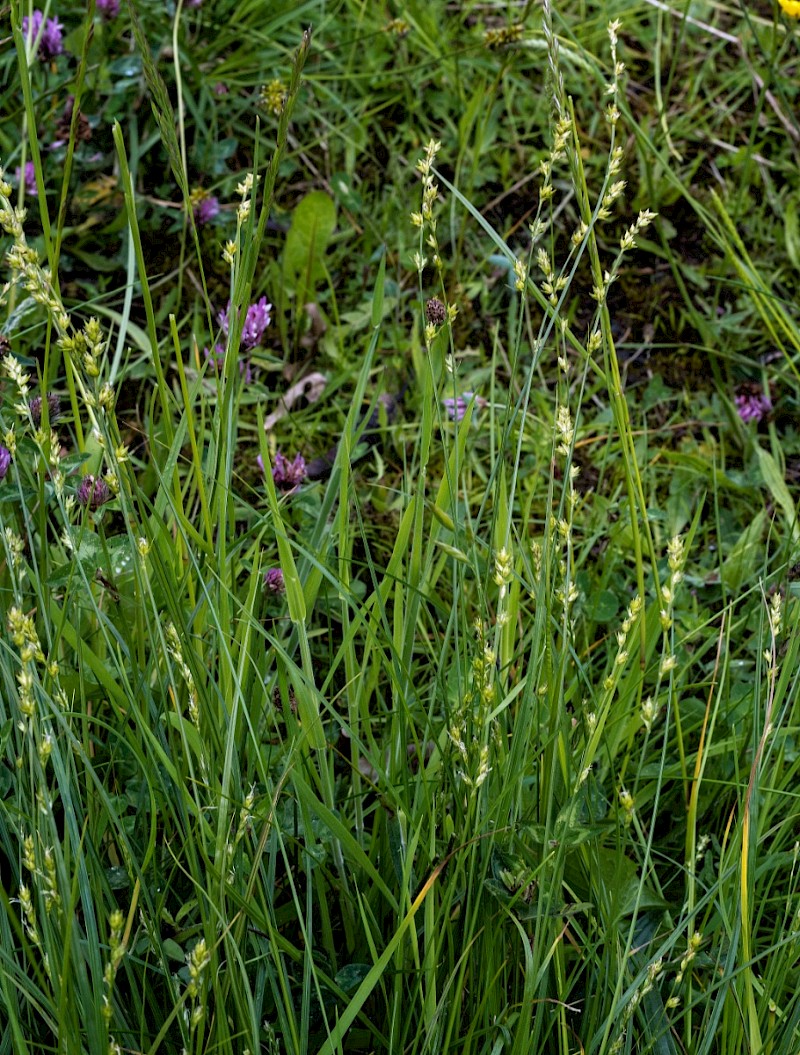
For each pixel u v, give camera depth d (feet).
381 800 5.57
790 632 6.18
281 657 5.21
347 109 10.92
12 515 5.90
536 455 8.43
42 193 4.68
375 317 5.56
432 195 4.89
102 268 9.71
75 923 4.55
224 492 5.08
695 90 11.93
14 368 4.56
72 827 4.40
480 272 10.46
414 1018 5.13
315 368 9.53
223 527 5.12
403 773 5.13
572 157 4.96
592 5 12.48
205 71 10.82
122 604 5.50
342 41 11.50
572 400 9.76
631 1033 4.87
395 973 4.77
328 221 9.36
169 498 5.14
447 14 12.28
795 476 9.45
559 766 5.14
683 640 6.14
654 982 5.14
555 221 10.91
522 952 5.13
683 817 6.43
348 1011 4.50
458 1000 4.68
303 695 4.96
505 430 5.23
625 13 12.26
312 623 7.38
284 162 10.78
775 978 5.04
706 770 6.45
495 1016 4.96
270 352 9.60
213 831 4.99
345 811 5.81
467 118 10.37
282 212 10.44
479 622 4.95
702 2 12.60
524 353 10.03
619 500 8.66
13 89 9.26
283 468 6.67
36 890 4.77
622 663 4.74
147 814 5.48
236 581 5.94
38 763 4.56
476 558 5.42
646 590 7.88
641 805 6.20
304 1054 4.64
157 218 9.97
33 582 5.04
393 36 11.38
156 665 5.12
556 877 4.76
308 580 5.58
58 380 8.61
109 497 5.55
